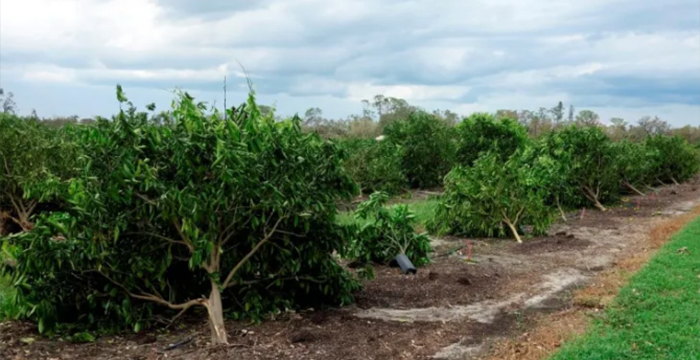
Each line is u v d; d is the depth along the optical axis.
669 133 48.09
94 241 5.30
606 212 15.51
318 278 6.56
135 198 5.32
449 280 8.07
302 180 5.82
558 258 9.73
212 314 5.46
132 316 5.73
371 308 6.80
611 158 16.19
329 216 6.18
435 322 6.33
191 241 5.53
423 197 19.41
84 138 5.39
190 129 5.48
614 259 9.60
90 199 5.19
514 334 6.02
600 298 7.10
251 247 6.18
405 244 9.08
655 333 5.73
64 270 5.56
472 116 21.05
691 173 25.28
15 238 5.31
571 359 5.11
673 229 12.10
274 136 5.79
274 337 5.61
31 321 5.86
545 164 15.19
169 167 5.64
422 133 21.41
